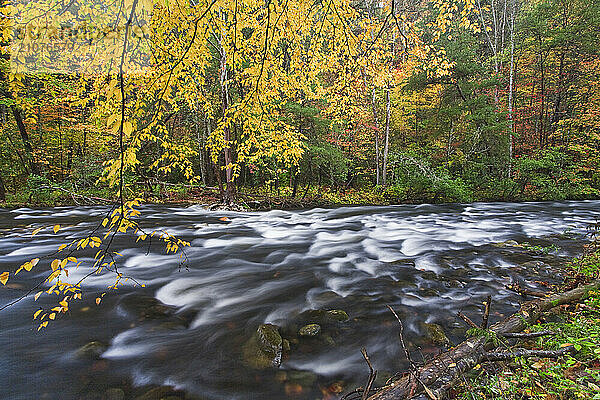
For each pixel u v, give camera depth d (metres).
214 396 2.82
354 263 6.39
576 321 3.43
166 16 2.02
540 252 6.94
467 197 16.84
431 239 8.42
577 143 21.53
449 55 17.94
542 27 20.59
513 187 17.92
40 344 3.53
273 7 2.87
